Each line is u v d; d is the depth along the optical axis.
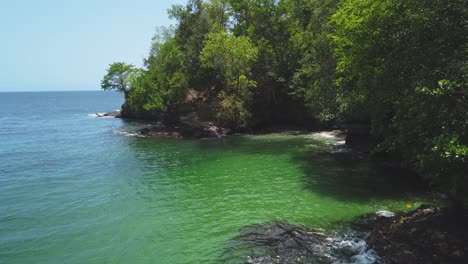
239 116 46.25
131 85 67.44
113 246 12.30
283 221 13.85
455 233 9.76
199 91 53.91
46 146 37.72
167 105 55.69
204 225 13.98
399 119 14.13
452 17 11.75
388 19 13.91
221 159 28.31
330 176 21.19
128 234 13.34
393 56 13.59
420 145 13.16
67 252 11.92
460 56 11.38
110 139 42.81
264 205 16.17
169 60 55.41
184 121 46.25
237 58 44.53
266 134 44.16
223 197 17.75
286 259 10.50
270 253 10.98
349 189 18.25
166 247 12.06
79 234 13.47
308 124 47.19
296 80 43.31
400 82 14.05
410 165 18.70
